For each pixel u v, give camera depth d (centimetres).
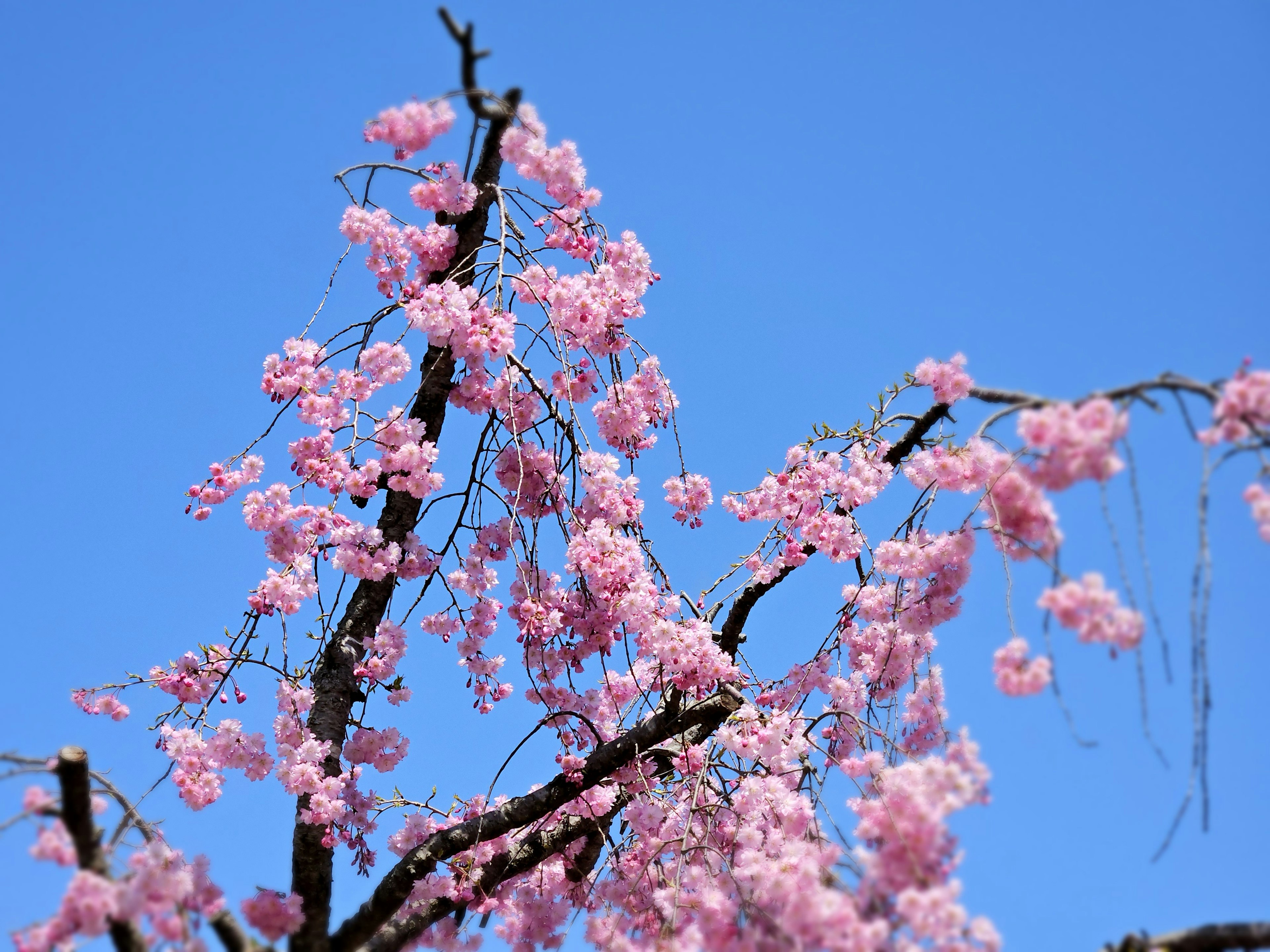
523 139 561
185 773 526
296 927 484
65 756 379
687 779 558
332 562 554
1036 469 402
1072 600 387
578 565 568
